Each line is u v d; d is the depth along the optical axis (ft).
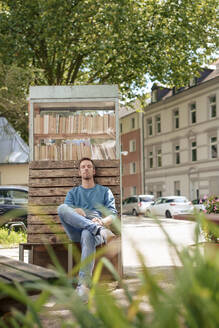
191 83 136.15
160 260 23.67
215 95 126.82
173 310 2.18
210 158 128.88
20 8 72.43
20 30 70.95
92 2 68.59
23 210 4.15
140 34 72.38
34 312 2.88
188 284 2.23
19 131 89.45
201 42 74.90
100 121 21.36
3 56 71.00
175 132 143.43
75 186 19.98
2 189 54.03
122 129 175.32
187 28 75.15
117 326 2.34
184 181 139.54
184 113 139.23
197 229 3.02
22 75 58.49
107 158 21.31
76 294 2.71
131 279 18.03
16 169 90.22
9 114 67.05
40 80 74.69
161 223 2.98
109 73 76.07
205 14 75.41
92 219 17.40
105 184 19.90
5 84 57.47
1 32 72.38
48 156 21.26
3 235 37.68
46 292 2.94
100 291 2.93
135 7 72.95
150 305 2.45
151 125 157.28
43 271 9.14
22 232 43.39
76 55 72.13
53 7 68.33
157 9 73.82
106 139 21.58
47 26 68.23
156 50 72.59
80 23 69.05
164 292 2.43
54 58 73.72
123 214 118.62
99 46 67.05
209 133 129.08
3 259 11.85
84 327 2.56
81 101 21.18
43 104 21.97
